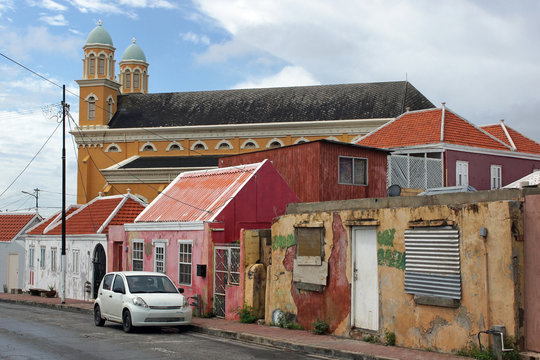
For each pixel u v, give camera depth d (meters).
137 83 77.06
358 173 25.92
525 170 31.92
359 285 14.59
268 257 18.45
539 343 10.90
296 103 59.47
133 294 17.17
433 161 28.62
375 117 54.97
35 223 40.97
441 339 12.35
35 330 17.23
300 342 13.98
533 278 11.08
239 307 18.61
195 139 60.38
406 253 13.15
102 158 63.19
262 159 27.14
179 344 14.60
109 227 27.50
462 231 12.03
